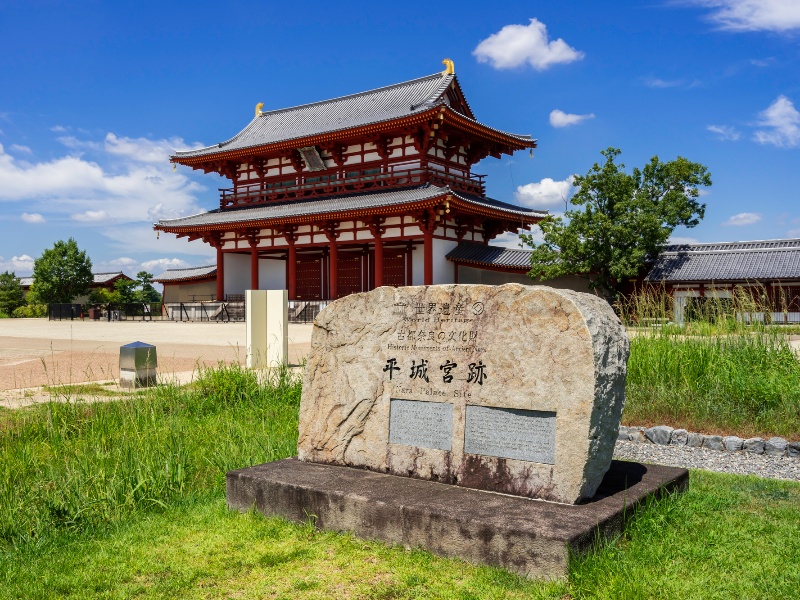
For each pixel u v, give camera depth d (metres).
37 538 6.90
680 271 38.91
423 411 7.54
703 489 8.18
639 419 12.38
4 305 73.38
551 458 6.68
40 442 10.40
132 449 9.19
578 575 5.50
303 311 48.50
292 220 48.38
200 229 53.59
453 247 48.25
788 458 10.48
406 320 7.74
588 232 38.91
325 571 6.05
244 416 12.56
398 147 49.59
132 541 6.84
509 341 6.99
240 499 7.73
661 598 5.25
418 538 6.42
